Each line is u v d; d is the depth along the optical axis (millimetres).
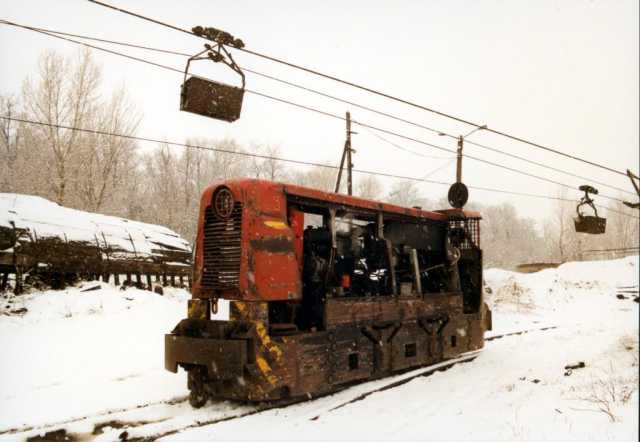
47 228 15414
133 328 12195
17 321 11711
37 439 5672
